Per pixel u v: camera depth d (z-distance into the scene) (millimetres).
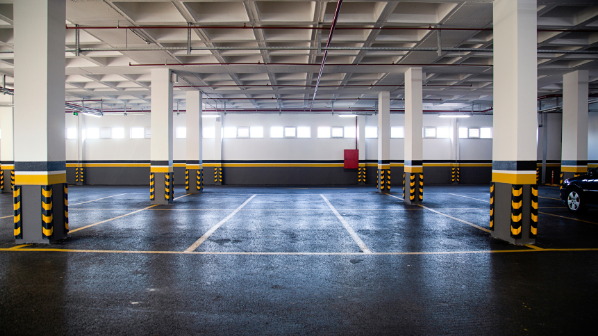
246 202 10625
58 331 2598
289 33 7859
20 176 5246
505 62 5586
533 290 3436
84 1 5980
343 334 2564
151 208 9258
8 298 3207
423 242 5430
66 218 5730
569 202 8539
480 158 19078
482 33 7980
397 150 18719
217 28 7508
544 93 14672
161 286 3525
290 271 4008
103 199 11414
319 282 3652
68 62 9891
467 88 13133
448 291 3412
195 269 4066
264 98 14961
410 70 10180
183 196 12359
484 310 2982
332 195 12812
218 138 18172
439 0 5910
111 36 7699
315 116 18484
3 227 6527
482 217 7816
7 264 4230
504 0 5586
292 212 8586
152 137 10031
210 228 6527
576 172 10844
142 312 2928
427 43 8242
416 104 10195
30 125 5223
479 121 19094
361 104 17703
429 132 19078
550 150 18703
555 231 6238
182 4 6148
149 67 9898
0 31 7832
